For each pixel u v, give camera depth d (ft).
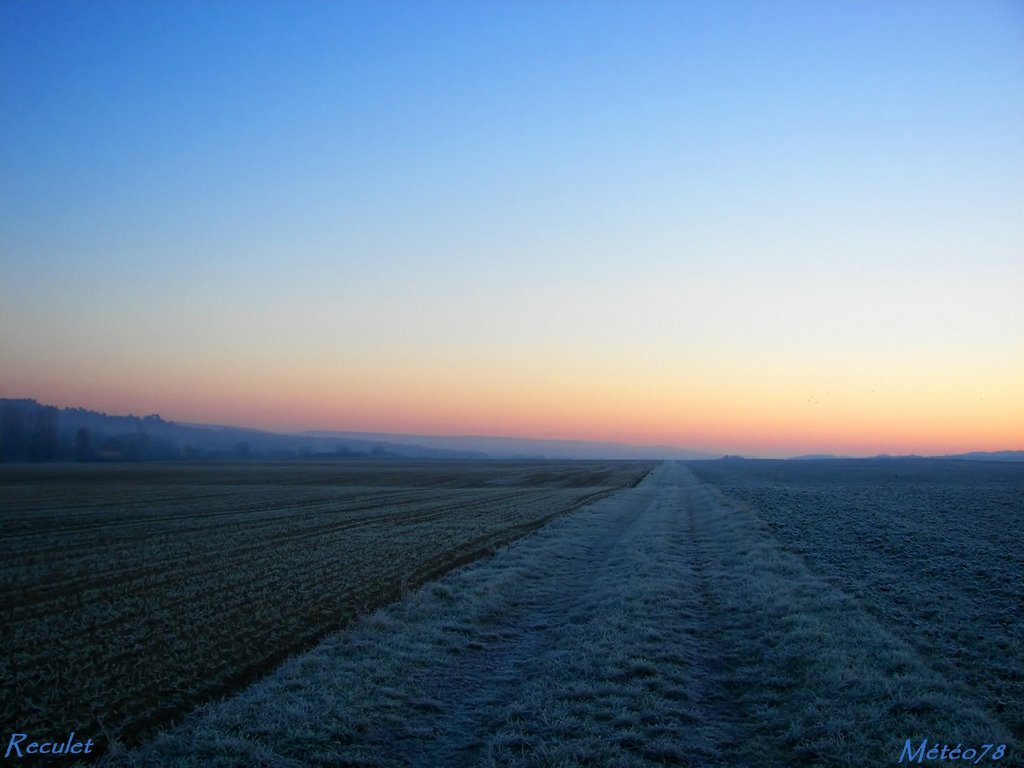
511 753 26.58
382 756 27.07
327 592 57.88
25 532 100.48
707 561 74.95
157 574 66.59
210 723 29.14
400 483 259.19
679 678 35.22
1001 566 65.98
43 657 39.24
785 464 636.07
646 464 614.75
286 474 324.19
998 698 31.01
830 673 33.32
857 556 72.74
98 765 25.89
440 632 44.80
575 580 66.23
